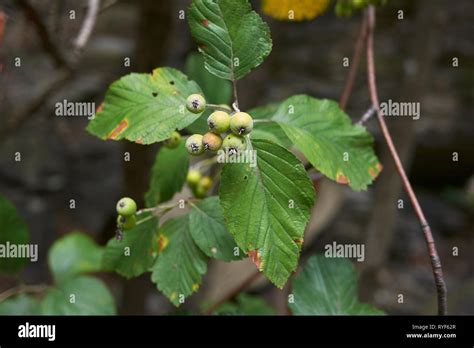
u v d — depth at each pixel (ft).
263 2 2.93
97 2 3.01
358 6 2.97
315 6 2.92
